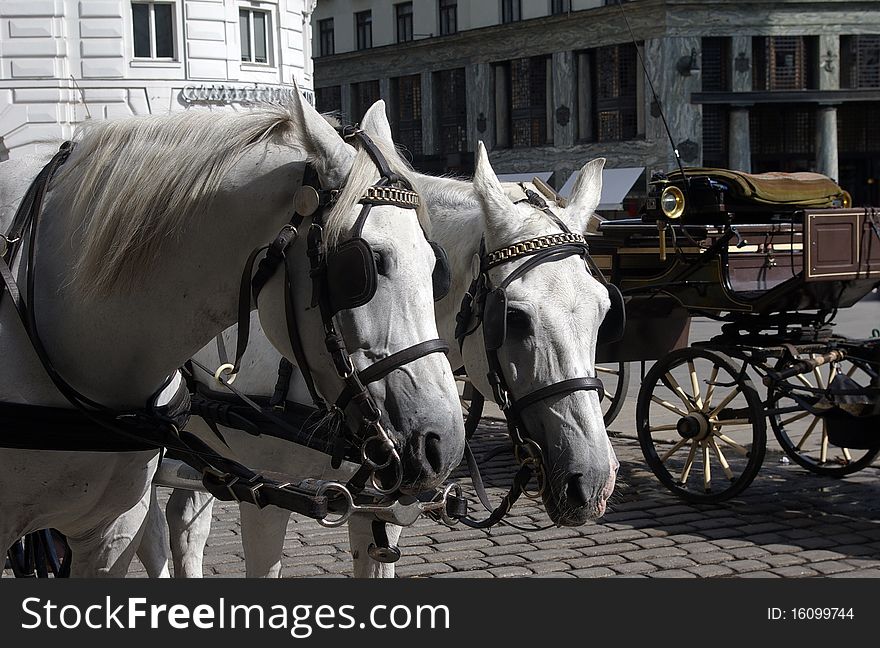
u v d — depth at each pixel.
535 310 3.94
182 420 3.34
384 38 42.28
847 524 7.14
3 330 3.05
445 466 2.66
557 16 36.22
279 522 4.02
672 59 33.91
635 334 8.28
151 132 3.04
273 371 3.98
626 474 8.63
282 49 26.84
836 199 8.38
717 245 7.53
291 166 2.83
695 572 6.04
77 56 23.22
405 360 2.66
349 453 2.91
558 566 6.15
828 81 34.75
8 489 3.06
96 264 2.96
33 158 3.39
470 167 39.75
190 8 24.41
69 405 3.08
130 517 3.36
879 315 19.59
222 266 2.92
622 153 35.28
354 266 2.62
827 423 7.94
